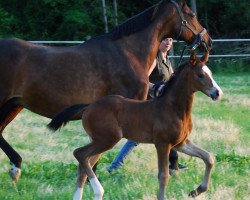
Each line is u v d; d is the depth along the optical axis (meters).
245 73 27.33
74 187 8.33
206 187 7.46
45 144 11.79
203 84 7.34
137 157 9.90
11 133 12.80
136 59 8.82
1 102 8.59
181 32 9.12
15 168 8.62
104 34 8.89
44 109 8.66
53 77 8.52
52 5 32.22
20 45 8.63
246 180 8.59
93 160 7.75
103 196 7.84
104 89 8.64
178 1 9.09
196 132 12.62
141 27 8.94
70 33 32.66
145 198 7.58
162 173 7.38
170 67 9.51
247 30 33.03
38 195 7.91
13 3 33.50
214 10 34.22
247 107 17.03
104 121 7.58
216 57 29.38
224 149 11.20
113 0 33.97
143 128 7.50
